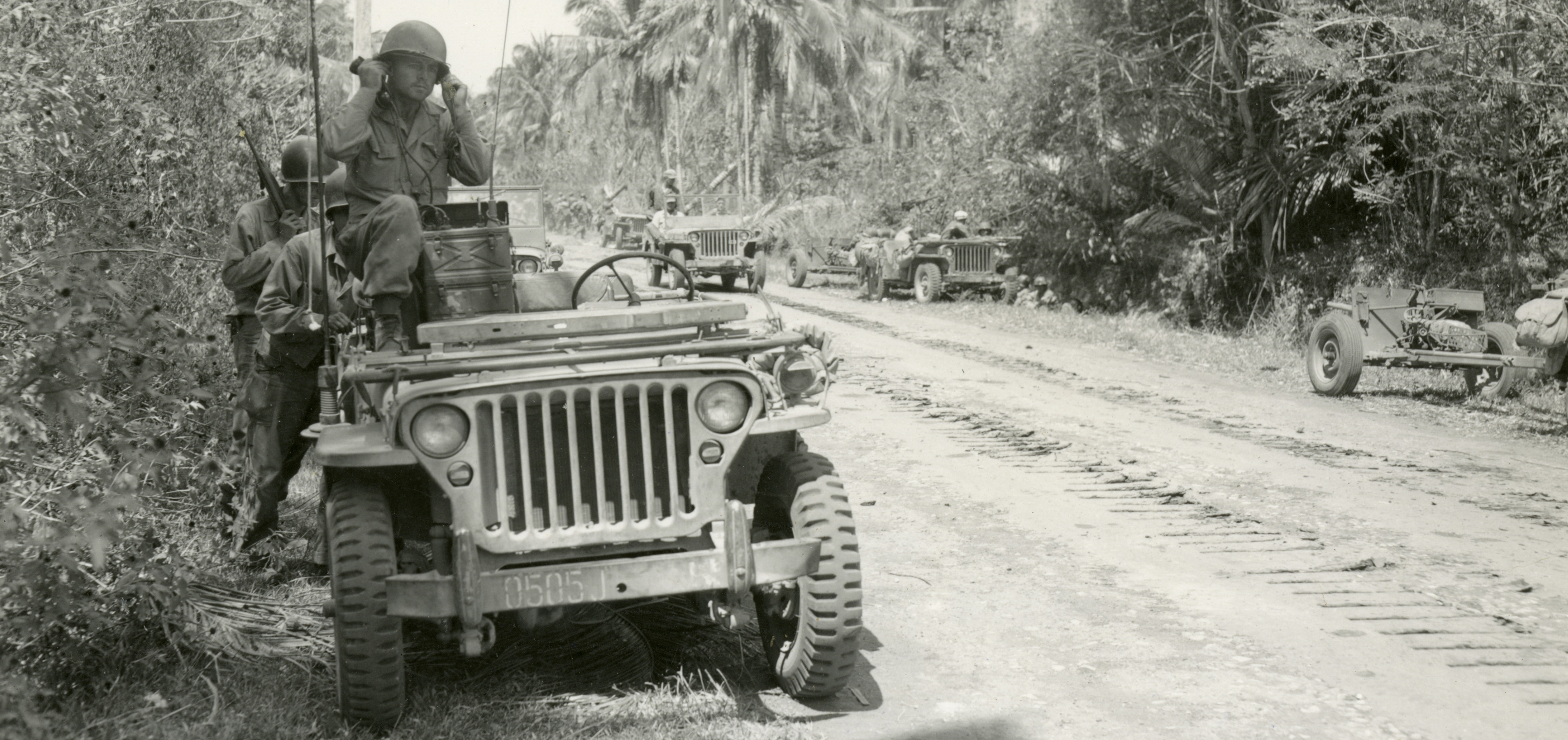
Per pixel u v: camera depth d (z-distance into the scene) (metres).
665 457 4.50
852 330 19.59
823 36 41.41
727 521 4.38
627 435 4.46
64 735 3.98
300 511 7.21
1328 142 17.34
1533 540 7.59
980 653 5.55
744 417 4.46
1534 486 9.20
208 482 5.95
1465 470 9.79
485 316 5.14
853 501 8.39
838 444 10.34
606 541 4.34
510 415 4.36
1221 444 10.62
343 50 17.33
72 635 4.46
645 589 4.34
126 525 4.68
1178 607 6.21
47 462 4.56
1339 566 6.91
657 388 4.38
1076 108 21.31
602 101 52.88
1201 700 5.00
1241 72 18.77
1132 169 21.77
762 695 4.98
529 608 4.37
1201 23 19.75
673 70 45.50
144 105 6.50
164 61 7.44
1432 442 11.10
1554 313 11.62
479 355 4.47
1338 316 13.81
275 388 6.11
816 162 43.69
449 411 4.19
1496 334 13.22
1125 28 20.41
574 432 4.32
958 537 7.52
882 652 5.56
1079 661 5.45
